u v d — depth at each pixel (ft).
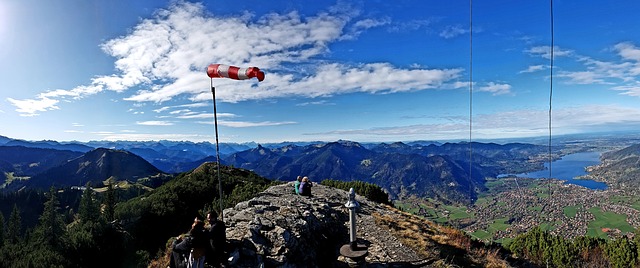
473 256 54.08
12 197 493.36
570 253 96.53
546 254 98.53
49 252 142.72
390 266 45.52
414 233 58.39
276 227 41.63
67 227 237.86
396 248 51.44
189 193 198.29
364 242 53.06
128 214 181.16
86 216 238.48
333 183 131.03
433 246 53.88
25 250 152.66
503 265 53.72
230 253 32.89
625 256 92.32
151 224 171.53
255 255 34.27
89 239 151.53
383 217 67.87
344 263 43.70
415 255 49.57
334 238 53.57
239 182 217.56
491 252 59.26
